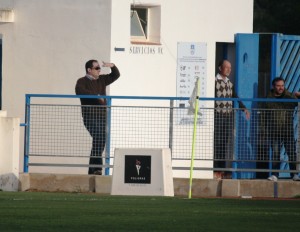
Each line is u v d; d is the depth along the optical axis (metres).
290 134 70.50
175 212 49.59
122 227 43.47
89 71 73.88
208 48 79.06
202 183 70.12
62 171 74.56
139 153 63.47
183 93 78.44
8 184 67.19
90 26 77.06
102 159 71.12
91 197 58.72
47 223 44.47
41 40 79.38
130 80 76.56
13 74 80.44
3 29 80.88
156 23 78.00
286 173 72.12
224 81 78.50
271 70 80.69
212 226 44.34
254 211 50.91
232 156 71.00
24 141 72.06
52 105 71.56
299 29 117.25
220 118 71.00
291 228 44.19
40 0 79.38
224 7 79.88
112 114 70.94
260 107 74.88
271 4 118.56
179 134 71.38
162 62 77.81
